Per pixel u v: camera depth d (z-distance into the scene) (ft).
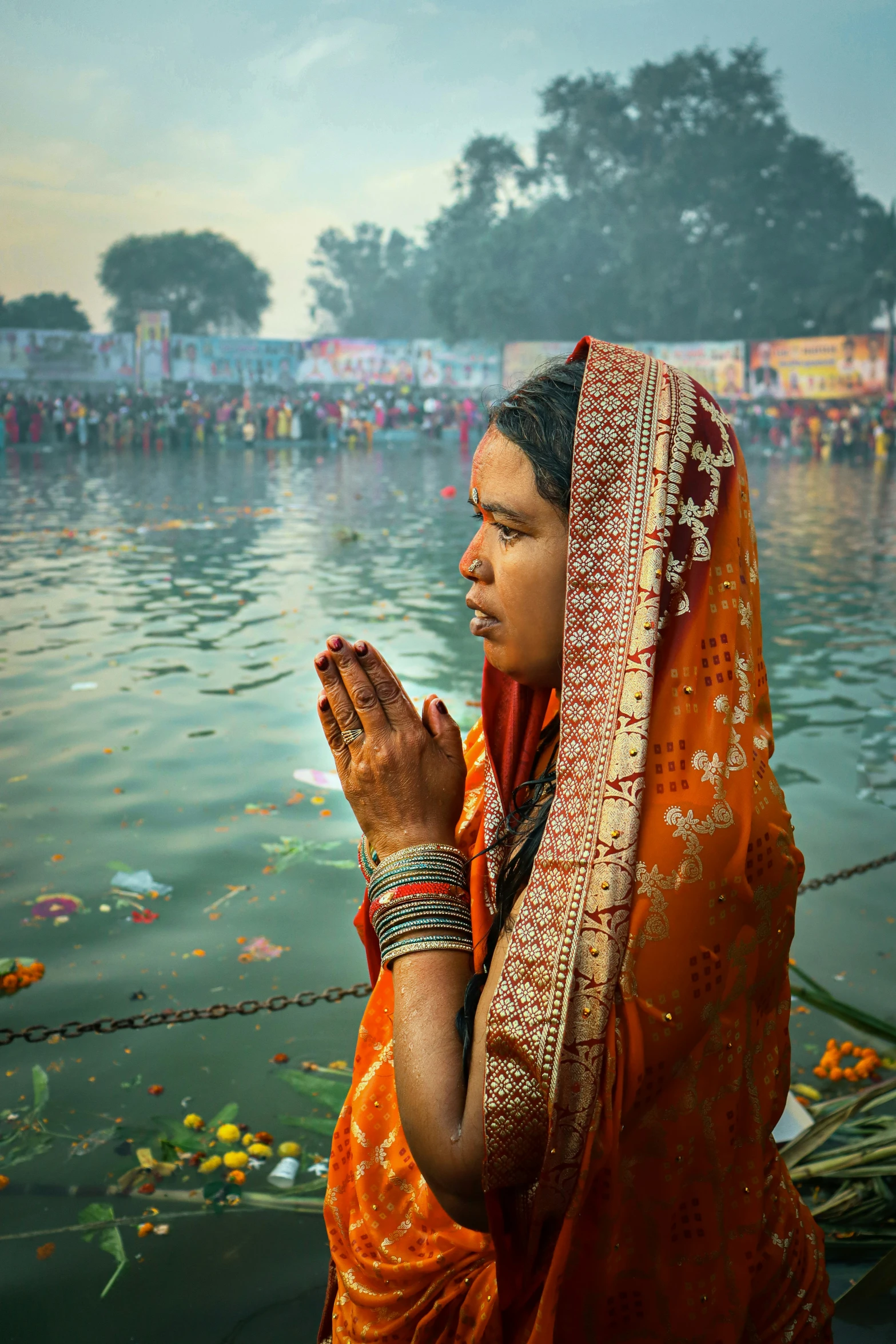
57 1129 8.38
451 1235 3.44
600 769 2.62
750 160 138.72
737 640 2.76
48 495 66.13
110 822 14.61
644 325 147.54
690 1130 2.78
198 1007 10.09
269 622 28.37
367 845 3.23
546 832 2.69
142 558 40.37
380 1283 3.54
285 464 97.66
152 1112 8.59
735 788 2.67
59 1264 7.03
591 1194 2.79
